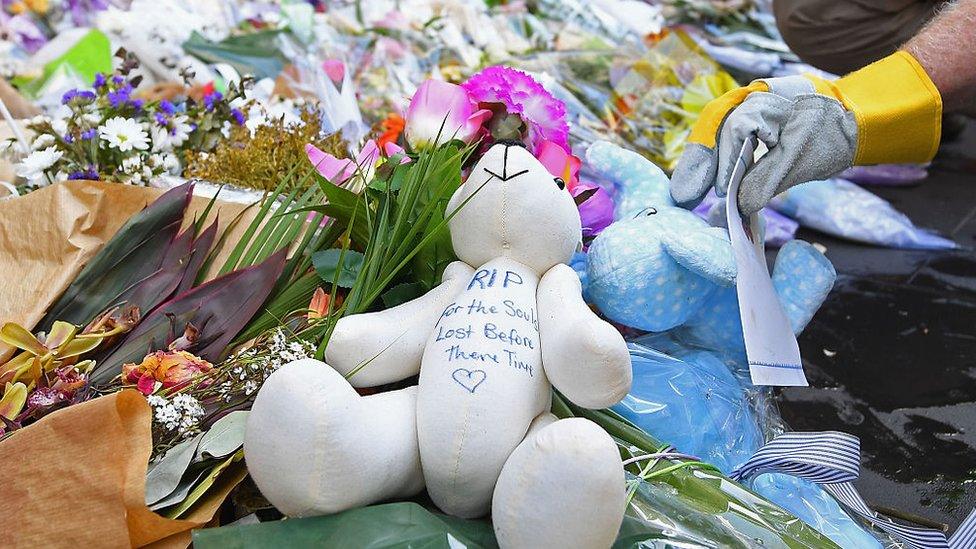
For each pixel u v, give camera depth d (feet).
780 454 3.88
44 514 2.94
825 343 7.11
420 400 3.09
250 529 2.89
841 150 4.37
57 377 3.52
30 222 4.29
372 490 2.94
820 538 3.31
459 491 3.03
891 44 8.30
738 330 4.44
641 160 4.84
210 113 6.25
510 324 3.12
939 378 6.66
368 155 4.76
